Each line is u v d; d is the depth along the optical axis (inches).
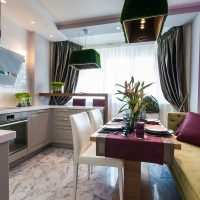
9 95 132.3
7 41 127.4
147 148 58.8
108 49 189.5
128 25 76.4
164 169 108.3
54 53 183.6
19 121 109.7
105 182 91.7
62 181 91.2
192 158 73.3
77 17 134.9
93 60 120.1
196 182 52.7
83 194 80.1
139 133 63.4
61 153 134.1
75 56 123.7
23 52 145.5
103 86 189.5
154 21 77.4
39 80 162.6
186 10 120.1
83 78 194.1
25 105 137.6
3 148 30.1
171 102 156.6
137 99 72.1
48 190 82.5
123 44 185.0
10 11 114.1
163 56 159.0
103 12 127.1
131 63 182.5
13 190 82.0
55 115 148.2
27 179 92.7
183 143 94.6
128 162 71.7
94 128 100.3
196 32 128.2
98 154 63.8
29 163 114.0
